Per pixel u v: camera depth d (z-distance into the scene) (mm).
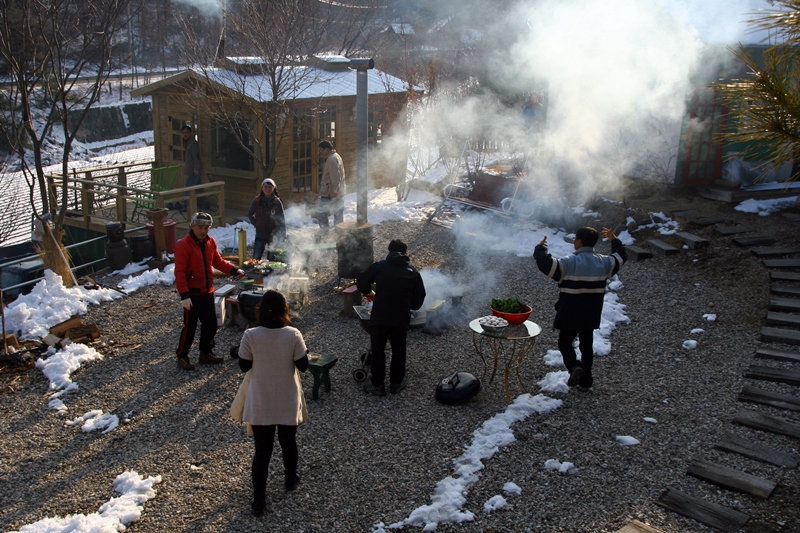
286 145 13125
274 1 12875
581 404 5836
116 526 4410
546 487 4637
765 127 3266
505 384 6020
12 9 11727
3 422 5941
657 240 10188
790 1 3176
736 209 10695
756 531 4008
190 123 13328
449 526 4273
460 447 5270
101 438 5633
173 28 33875
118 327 8031
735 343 6852
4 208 17875
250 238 11445
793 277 7930
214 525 4426
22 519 4602
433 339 7535
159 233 10430
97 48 13117
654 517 4215
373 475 4926
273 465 5105
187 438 5582
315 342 7461
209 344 6953
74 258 12359
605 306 8008
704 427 5309
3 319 7129
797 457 4785
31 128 11578
